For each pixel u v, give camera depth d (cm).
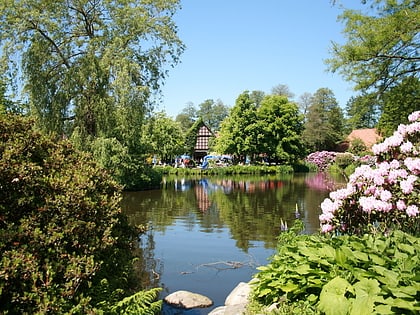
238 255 800
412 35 823
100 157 1900
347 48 876
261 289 416
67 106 1947
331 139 5519
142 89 1919
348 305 300
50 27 1873
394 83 930
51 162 374
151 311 342
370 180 483
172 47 2130
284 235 582
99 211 357
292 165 4366
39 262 281
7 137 356
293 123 4484
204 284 630
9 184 304
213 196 1905
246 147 4247
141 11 2084
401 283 301
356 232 494
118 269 386
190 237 973
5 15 1827
